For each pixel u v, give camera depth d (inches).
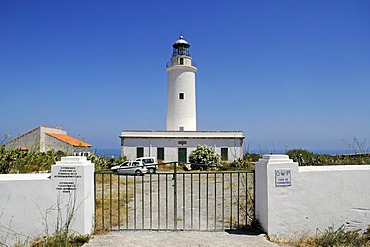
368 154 450.9
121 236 262.4
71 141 1352.1
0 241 253.9
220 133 1398.9
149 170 1007.0
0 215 255.6
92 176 278.8
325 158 572.4
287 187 266.8
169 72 1519.4
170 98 1512.1
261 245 240.8
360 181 278.2
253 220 286.5
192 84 1520.7
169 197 473.7
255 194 290.4
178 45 1534.2
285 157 272.1
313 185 271.1
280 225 263.9
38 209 257.3
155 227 299.0
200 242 247.3
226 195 469.1
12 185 257.6
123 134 1376.7
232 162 1254.3
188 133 1390.3
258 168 284.2
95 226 281.0
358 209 276.1
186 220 327.3
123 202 421.7
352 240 255.9
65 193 258.2
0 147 375.9
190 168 1162.6
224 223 310.8
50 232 255.4
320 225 270.1
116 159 1128.8
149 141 1379.2
